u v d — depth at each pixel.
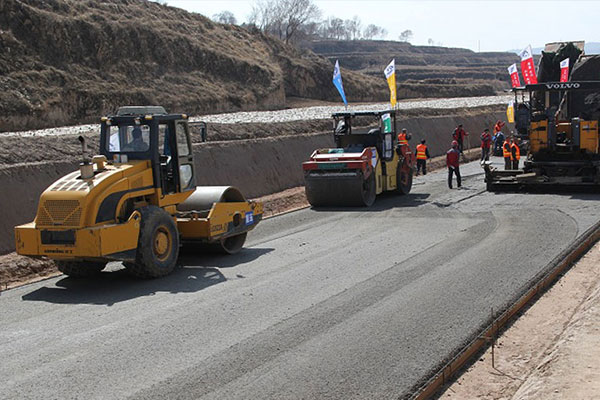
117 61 43.38
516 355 7.21
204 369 6.76
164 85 45.19
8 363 7.12
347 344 7.35
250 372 6.66
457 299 8.90
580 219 14.22
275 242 13.53
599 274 10.20
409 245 12.45
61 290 10.35
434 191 20.64
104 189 10.23
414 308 8.56
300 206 19.84
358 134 19.30
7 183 14.80
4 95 33.38
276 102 54.19
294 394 6.14
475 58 171.12
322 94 66.12
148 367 6.86
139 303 9.31
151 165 11.15
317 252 12.26
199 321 8.32
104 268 11.85
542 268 10.34
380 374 6.55
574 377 6.33
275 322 8.16
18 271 12.26
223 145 22.50
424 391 6.17
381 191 19.03
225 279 10.55
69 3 44.75
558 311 8.58
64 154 18.41
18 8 38.91
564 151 18.92
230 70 52.53
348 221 15.66
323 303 8.89
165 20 53.31
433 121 37.69
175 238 11.28
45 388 6.43
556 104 20.56
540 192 18.92
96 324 8.38
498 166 27.44
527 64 27.45
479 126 42.22
